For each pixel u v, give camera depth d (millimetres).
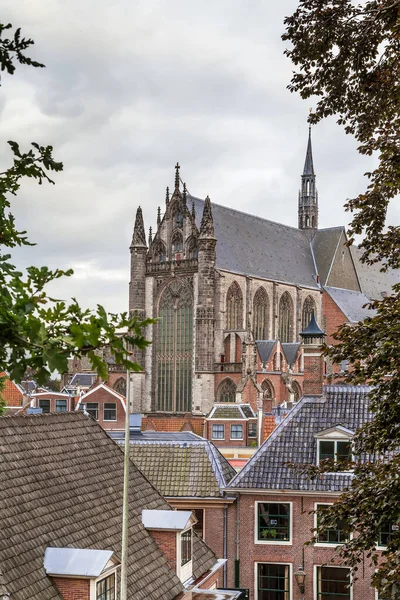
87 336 8641
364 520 20938
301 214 181000
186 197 136375
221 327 130875
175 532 30391
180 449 46219
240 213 152625
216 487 43812
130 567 27453
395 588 20016
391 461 21703
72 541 25391
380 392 21656
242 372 124188
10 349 9367
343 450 42281
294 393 135375
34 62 9914
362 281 183750
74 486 28391
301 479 42062
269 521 42656
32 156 10820
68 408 101062
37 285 9086
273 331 145250
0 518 23234
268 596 42406
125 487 25641
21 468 26422
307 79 23594
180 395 131125
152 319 8953
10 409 114375
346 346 22938
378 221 24375
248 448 86812
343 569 41062
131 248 136500
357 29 21906
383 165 23500
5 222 10320
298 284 154500
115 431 72688
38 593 22016
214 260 129750
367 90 23016
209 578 35219
